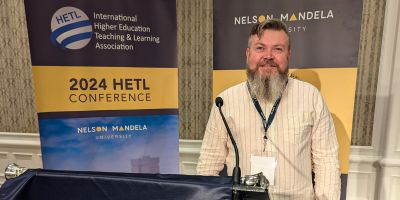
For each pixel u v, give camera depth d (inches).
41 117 58.9
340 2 60.9
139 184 25.3
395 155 80.3
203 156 59.1
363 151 82.3
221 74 69.1
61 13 57.4
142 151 67.7
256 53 54.4
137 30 63.2
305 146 52.8
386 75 77.5
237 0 65.7
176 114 69.3
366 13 76.0
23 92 96.0
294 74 65.4
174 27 66.0
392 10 74.4
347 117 64.2
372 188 83.5
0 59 94.7
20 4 90.2
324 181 50.8
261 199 25.1
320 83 64.4
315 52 63.8
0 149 101.9
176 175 26.6
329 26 62.2
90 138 63.0
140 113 66.1
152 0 63.5
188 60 88.0
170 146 70.0
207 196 23.9
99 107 62.8
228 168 57.1
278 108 53.9
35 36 56.4
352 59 62.1
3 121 99.5
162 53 66.0
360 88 79.7
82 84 60.9
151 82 66.0
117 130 64.9
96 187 26.0
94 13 59.6
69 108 60.6
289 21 64.0
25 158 101.3
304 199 53.0
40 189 26.7
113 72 62.6
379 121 80.0
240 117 55.3
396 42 75.5
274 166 52.6
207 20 84.7
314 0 62.1
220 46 68.2
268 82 53.3
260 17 65.0
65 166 62.0
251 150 54.2
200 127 91.0
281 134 52.8
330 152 52.3
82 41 59.5
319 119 52.5
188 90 89.7
